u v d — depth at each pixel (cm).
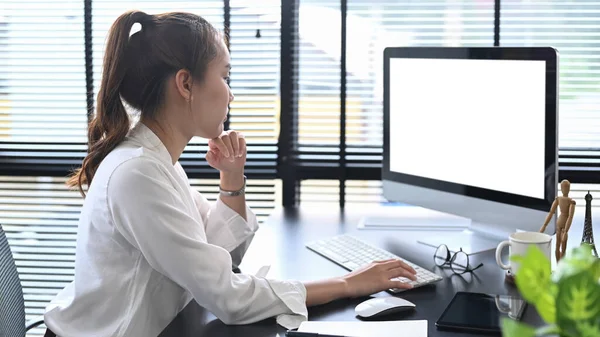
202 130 167
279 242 211
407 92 216
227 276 153
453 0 263
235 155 187
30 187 283
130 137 165
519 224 192
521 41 262
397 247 203
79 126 279
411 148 218
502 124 193
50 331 164
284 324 151
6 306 160
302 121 275
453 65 203
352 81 271
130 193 152
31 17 275
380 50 268
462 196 205
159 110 163
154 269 156
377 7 266
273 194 279
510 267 171
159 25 161
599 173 262
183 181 165
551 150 182
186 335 148
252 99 274
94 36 275
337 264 190
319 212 245
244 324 153
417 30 266
